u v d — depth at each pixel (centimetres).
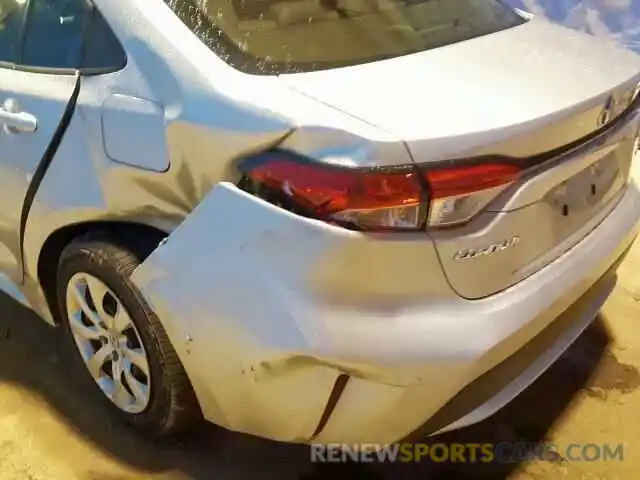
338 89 161
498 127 152
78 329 219
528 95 166
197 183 169
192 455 212
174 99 169
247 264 158
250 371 165
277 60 169
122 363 207
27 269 225
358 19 186
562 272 178
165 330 180
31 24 207
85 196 194
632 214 210
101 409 228
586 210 190
